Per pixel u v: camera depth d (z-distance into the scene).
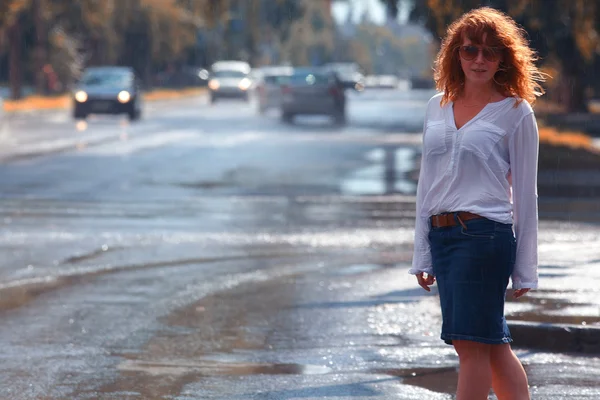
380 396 12.35
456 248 9.40
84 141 59.53
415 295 18.39
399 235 26.19
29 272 20.78
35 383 12.92
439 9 40.47
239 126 76.56
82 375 13.31
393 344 14.89
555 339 14.55
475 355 9.47
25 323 16.30
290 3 115.31
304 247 24.20
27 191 35.12
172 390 12.65
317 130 72.31
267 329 15.90
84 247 23.94
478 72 9.43
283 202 33.09
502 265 9.35
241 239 25.34
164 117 90.38
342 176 41.38
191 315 16.92
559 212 31.39
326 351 14.54
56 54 139.62
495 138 9.40
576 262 21.61
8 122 80.00
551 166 43.66
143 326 16.11
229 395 12.43
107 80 83.81
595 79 95.62
